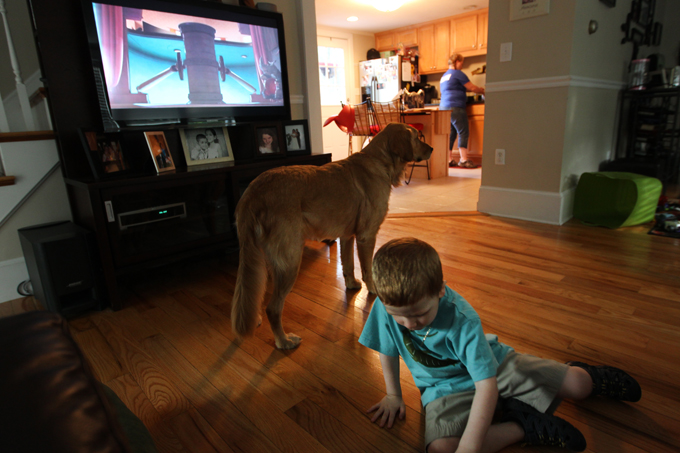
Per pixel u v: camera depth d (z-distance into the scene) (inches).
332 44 253.3
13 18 86.5
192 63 90.0
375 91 263.1
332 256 96.0
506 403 38.4
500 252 90.2
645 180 103.2
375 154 67.2
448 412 35.8
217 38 93.4
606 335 55.7
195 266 92.6
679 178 154.0
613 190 104.5
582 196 111.5
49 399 13.1
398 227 112.3
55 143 79.1
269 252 54.1
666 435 38.3
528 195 114.4
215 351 56.7
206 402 45.9
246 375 50.8
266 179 55.4
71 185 77.1
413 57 257.0
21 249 79.0
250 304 50.4
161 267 92.3
